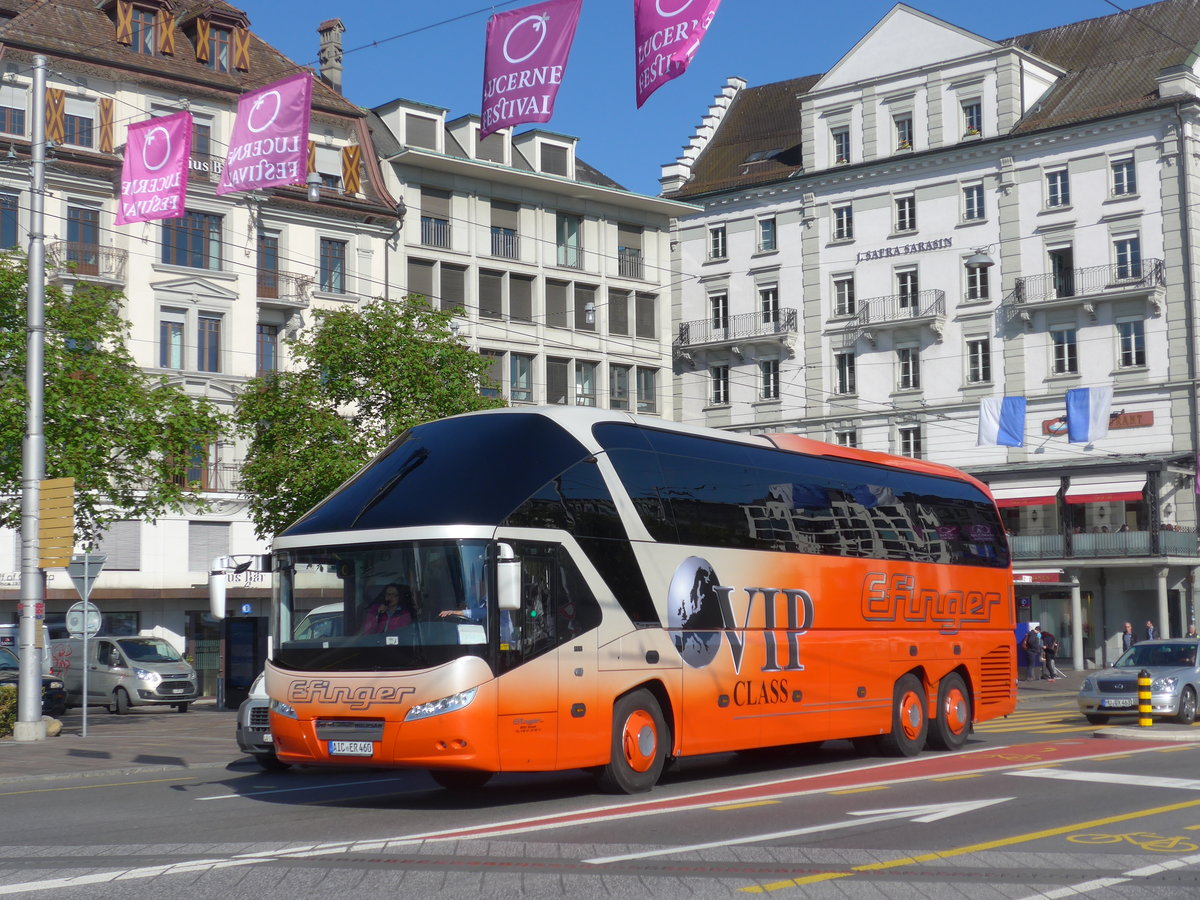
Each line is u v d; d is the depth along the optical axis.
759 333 62.44
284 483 34.06
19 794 16.41
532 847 10.83
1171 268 52.88
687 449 16.78
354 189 50.94
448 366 34.81
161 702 36.09
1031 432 55.50
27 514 23.66
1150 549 51.91
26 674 23.67
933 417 57.88
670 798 14.32
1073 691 41.69
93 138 44.88
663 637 15.65
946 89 58.31
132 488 33.12
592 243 58.34
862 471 19.95
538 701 14.04
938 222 58.22
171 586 46.12
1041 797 13.88
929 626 20.55
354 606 14.24
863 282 60.00
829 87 61.50
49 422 29.98
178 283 45.94
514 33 18.70
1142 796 13.95
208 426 32.72
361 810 14.04
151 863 10.37
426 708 13.52
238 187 21.88
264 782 17.59
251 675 36.34
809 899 8.75
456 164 53.44
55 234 43.78
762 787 15.24
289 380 35.19
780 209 62.50
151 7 46.75
